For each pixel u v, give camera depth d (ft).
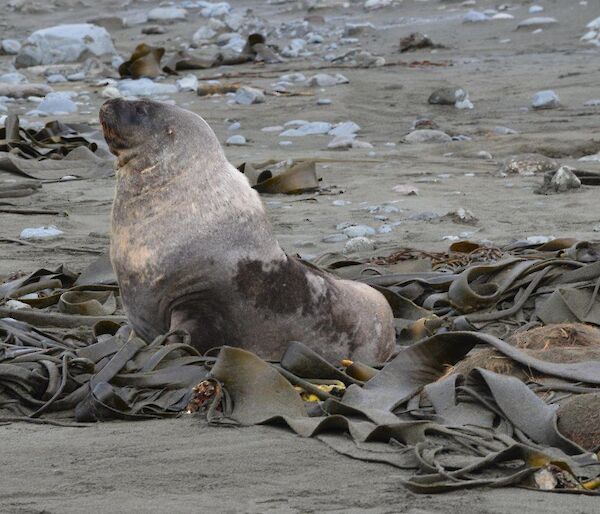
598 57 182.29
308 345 48.73
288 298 48.03
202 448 35.63
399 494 31.12
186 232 46.73
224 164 48.47
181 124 47.85
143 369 43.19
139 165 47.42
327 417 36.99
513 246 71.77
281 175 99.71
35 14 291.99
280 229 83.87
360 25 232.73
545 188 97.30
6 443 36.73
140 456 34.83
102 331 52.08
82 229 85.71
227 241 46.96
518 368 42.14
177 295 46.91
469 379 40.27
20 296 61.46
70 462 34.24
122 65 193.06
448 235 79.71
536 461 32.94
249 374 40.34
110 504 30.17
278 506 30.07
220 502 30.35
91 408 39.83
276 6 289.33
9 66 206.90
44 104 154.10
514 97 155.12
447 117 146.51
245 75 187.11
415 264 66.23
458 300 57.98
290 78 178.50
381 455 34.42
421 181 103.76
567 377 41.06
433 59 193.88
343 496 30.91
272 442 36.24
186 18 276.41
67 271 64.54
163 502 30.35
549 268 59.47
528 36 206.80
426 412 39.96
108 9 298.97
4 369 42.32
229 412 39.55
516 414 37.47
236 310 47.19
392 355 52.16
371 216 87.97
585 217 85.10
